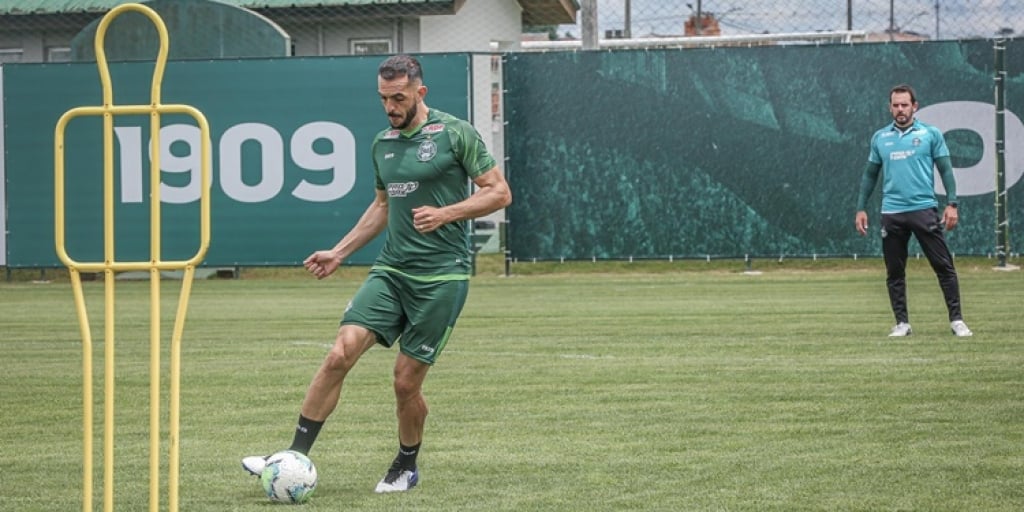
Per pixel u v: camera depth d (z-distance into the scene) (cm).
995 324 2328
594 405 1564
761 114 3391
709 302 2848
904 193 2144
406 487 1134
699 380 1745
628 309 2731
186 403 1620
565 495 1102
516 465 1230
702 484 1135
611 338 2242
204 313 2767
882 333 2234
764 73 3384
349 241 1159
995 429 1371
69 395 1708
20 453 1320
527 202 3456
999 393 1597
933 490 1097
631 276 3575
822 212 3394
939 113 3356
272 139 3444
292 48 4409
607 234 3441
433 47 4412
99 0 4269
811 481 1140
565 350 2089
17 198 3484
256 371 1894
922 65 3353
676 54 3403
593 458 1258
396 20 4375
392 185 1116
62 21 4278
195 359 2034
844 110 3372
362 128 3422
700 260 3622
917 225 2141
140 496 1119
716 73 3397
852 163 3378
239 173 3453
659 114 3412
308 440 1115
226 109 3447
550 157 3441
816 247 3400
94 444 1363
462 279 1117
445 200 1116
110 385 832
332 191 3434
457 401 1606
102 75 823
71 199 3478
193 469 1232
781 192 3400
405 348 1115
